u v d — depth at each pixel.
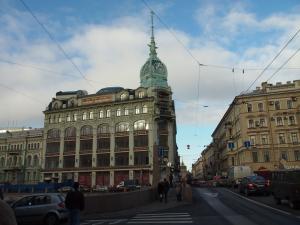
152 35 81.81
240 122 71.94
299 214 17.11
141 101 73.00
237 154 78.12
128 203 23.92
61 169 78.06
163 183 28.53
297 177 19.44
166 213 20.02
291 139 67.19
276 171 23.11
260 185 30.75
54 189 56.50
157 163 36.44
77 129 78.94
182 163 104.06
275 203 23.59
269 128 68.88
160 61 79.81
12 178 90.81
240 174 48.78
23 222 16.55
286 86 69.25
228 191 39.41
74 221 11.97
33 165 88.44
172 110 75.44
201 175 182.25
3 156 94.56
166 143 71.75
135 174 69.81
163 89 74.62
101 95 78.00
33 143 90.00
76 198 12.02
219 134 113.75
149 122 71.50
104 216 19.94
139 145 71.19
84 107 78.69
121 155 72.44
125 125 73.81
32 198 17.00
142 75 79.38
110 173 72.12
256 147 69.00
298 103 67.81
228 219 15.80
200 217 17.08
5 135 96.00
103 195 21.70
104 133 75.38
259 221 14.75
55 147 81.00
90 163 75.56
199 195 34.34
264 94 70.25
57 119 82.31
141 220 16.98
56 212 16.42
